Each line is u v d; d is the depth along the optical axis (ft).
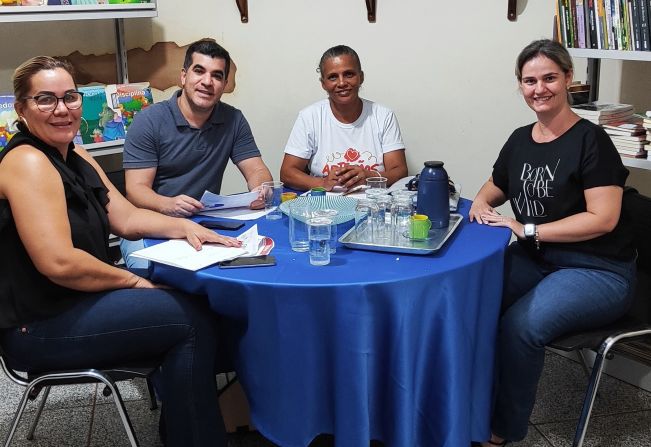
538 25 11.33
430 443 6.02
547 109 6.89
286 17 11.06
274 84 11.32
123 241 8.68
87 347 5.90
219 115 8.86
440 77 11.53
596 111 8.68
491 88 11.60
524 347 6.40
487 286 6.11
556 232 6.71
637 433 7.43
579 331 6.59
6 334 5.95
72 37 10.56
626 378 8.48
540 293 6.59
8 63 10.31
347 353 5.49
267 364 5.73
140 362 6.10
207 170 8.91
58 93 5.89
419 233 6.19
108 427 7.79
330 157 9.72
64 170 6.06
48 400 8.40
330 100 9.64
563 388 8.39
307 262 5.90
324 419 5.83
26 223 5.66
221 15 10.91
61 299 6.04
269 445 7.25
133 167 8.54
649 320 7.10
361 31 11.25
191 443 6.03
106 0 9.66
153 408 8.13
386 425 5.85
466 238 6.52
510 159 7.43
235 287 5.55
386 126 9.68
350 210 7.05
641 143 8.39
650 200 7.32
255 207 7.80
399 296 5.42
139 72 10.95
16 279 5.82
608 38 8.84
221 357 6.59
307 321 5.48
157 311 5.96
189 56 8.37
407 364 5.61
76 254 5.83
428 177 6.56
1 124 9.15
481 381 6.34
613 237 6.83
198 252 6.23
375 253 6.10
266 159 11.66
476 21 11.28
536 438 7.38
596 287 6.58
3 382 8.87
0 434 7.68
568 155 6.81
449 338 5.75
